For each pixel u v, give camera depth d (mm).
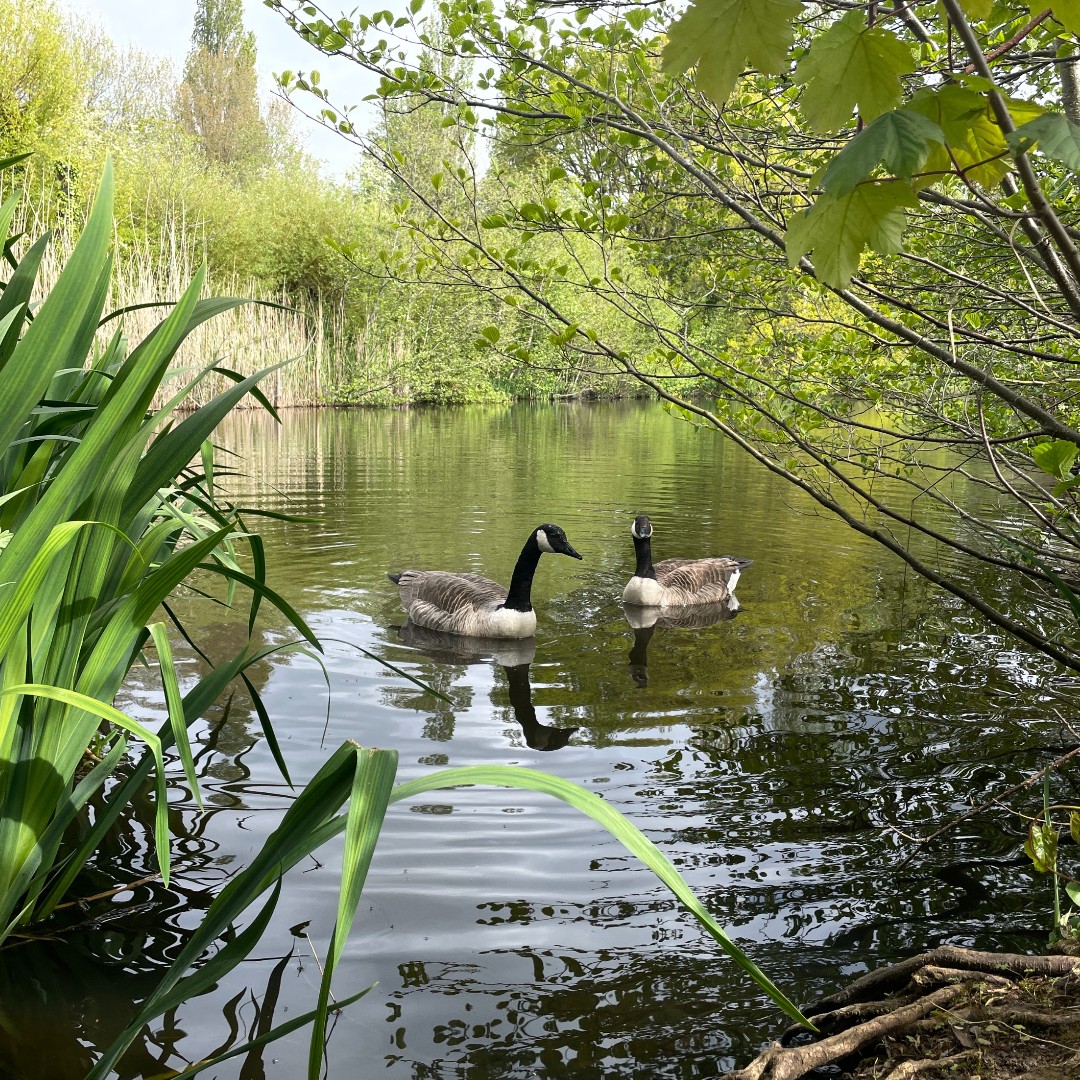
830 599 8906
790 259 1139
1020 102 1166
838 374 5129
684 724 5543
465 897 3547
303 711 5566
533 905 3502
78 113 32938
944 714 5672
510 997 2965
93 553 2691
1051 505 4223
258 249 35500
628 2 3916
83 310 2605
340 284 33844
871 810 4367
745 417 4457
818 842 4043
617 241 5191
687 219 5375
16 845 2729
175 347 2482
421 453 20094
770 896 3602
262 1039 2262
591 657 7102
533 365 4297
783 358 5203
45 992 2939
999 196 3150
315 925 3348
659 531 12242
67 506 2424
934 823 4234
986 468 15859
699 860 3879
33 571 2186
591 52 4410
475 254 4398
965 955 2861
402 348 32625
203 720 5355
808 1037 2775
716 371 4668
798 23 3590
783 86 4301
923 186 1332
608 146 4602
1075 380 4383
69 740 2762
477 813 4277
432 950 3203
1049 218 1338
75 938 3230
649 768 4859
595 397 42500
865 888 3664
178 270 28281
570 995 2980
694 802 4441
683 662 6930
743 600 8945
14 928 3275
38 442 3059
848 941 3303
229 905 2285
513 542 11398
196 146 52625
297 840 2301
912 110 1086
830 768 4859
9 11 29453
